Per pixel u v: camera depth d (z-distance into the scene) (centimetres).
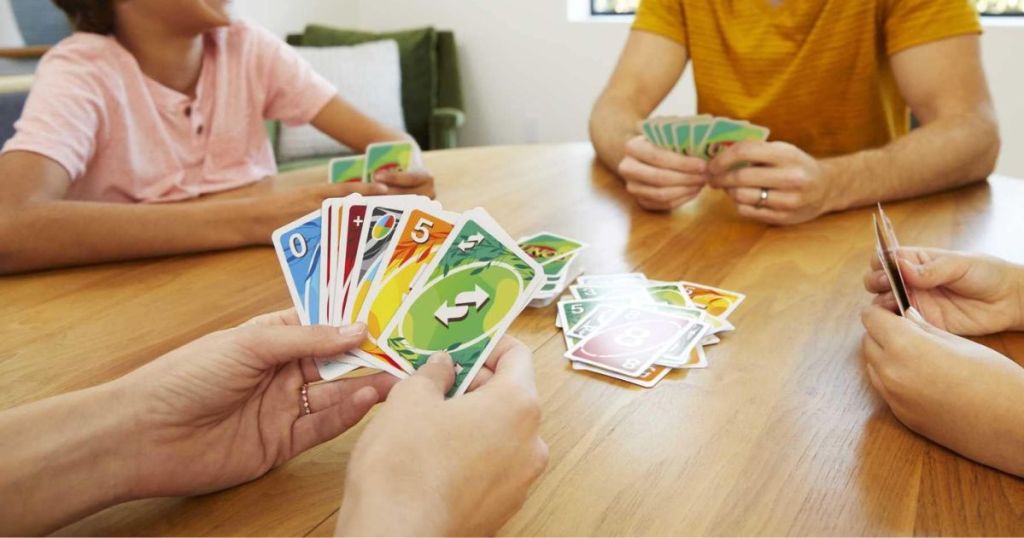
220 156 161
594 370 73
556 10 367
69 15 145
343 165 138
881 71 158
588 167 157
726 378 71
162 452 54
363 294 65
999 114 290
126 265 109
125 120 143
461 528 45
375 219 69
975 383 56
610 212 126
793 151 114
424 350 61
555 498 54
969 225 112
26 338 85
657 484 55
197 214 112
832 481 55
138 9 140
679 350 76
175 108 153
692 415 65
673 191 120
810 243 108
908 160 124
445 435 47
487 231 69
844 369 71
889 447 59
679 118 119
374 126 174
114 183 144
